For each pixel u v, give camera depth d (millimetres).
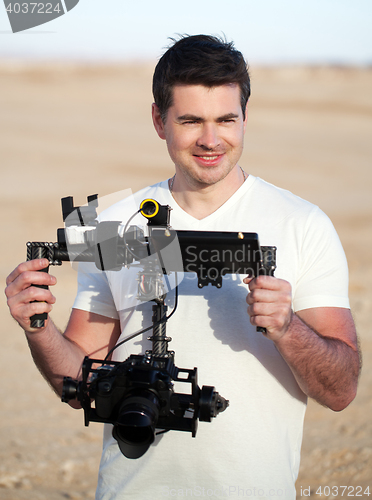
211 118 4656
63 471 10695
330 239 4926
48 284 4246
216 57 4582
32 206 36281
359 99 104875
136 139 64188
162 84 4793
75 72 146375
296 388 4914
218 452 4660
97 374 4078
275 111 90250
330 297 4809
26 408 13570
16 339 17828
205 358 4805
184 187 5227
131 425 3719
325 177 49562
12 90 101938
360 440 11922
